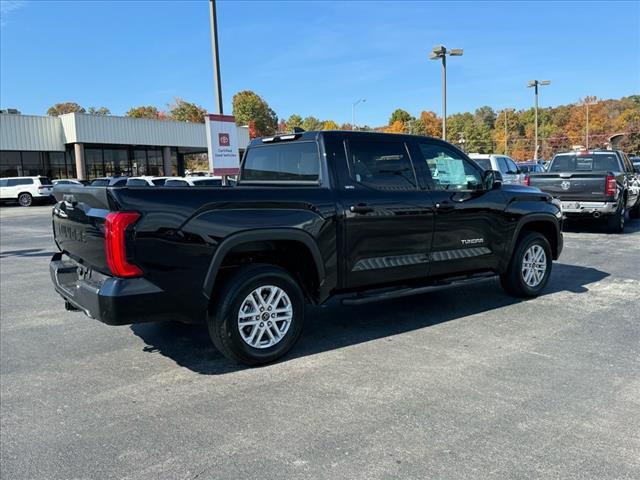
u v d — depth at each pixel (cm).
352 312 609
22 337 543
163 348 499
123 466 296
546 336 511
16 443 324
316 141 499
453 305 632
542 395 377
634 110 9462
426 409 357
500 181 611
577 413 349
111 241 373
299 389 395
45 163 3934
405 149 541
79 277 450
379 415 350
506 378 409
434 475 279
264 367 443
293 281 458
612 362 441
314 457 300
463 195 571
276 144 550
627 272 816
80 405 378
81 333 554
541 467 286
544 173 1301
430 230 540
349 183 493
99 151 4216
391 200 509
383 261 509
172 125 4338
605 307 615
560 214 688
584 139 9425
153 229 383
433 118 10512
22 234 1627
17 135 3644
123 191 380
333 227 471
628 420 339
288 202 446
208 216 407
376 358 457
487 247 599
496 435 321
